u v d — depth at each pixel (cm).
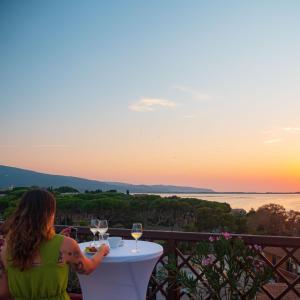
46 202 215
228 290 349
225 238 352
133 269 287
